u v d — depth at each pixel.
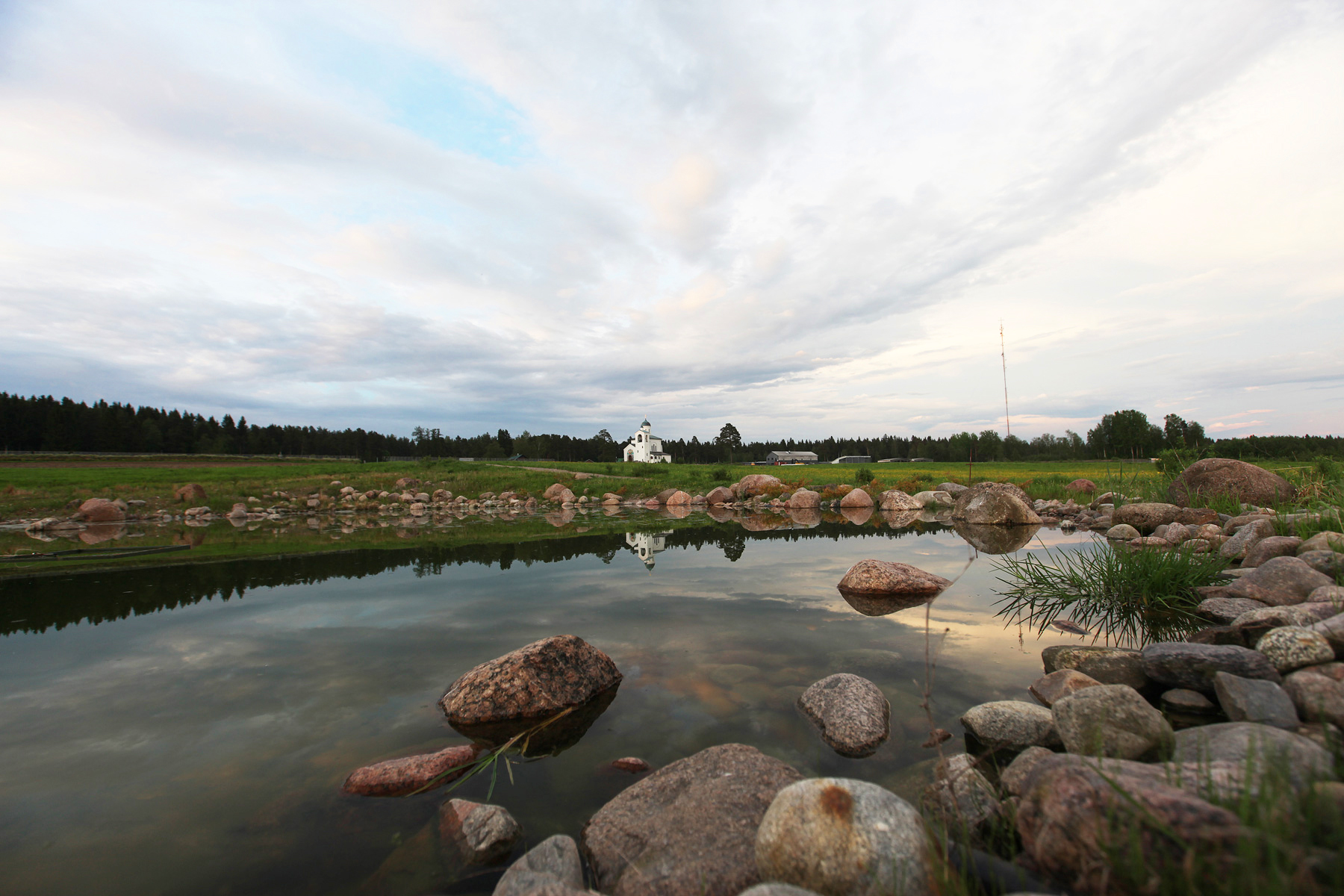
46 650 5.09
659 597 6.97
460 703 3.79
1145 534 11.30
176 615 6.25
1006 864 2.14
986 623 5.61
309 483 26.95
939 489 24.69
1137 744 2.71
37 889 2.16
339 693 4.13
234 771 3.07
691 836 2.45
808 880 2.09
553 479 29.77
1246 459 14.23
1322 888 1.53
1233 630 4.16
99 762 3.15
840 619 5.86
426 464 43.12
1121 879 1.78
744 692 4.06
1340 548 5.68
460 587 7.63
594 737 3.46
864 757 3.12
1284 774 2.07
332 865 2.37
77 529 16.36
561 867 2.25
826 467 54.56
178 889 2.20
